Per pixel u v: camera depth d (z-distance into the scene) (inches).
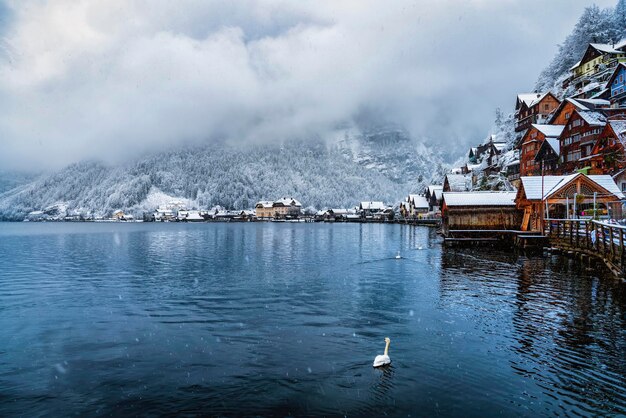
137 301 1050.7
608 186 1752.0
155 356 661.9
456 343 687.1
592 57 3735.2
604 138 2269.9
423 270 1471.5
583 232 1422.2
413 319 836.0
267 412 486.3
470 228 2246.6
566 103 3078.2
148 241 3243.1
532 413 471.2
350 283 1256.2
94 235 4279.0
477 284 1170.0
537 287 1094.4
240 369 604.7
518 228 2198.6
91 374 596.4
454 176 4421.8
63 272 1558.8
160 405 506.3
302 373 586.6
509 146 4471.0
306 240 3174.2
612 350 642.8
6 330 812.0
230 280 1336.1
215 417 477.7
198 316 897.5
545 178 1955.0
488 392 519.8
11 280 1382.9
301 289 1172.5
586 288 1067.3
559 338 698.8
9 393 541.0
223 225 7642.7
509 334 724.7
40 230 5900.6
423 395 516.7
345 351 666.8
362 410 486.0
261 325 820.6
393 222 6673.2
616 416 462.9
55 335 778.2
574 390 520.7
